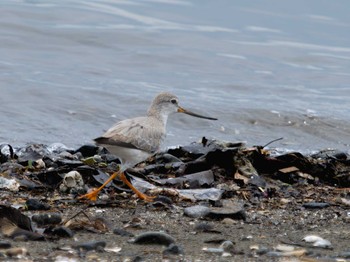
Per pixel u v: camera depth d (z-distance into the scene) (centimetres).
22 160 1232
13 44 2233
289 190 1159
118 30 2461
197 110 1780
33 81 1877
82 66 2111
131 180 1148
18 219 884
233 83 2100
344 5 3212
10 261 770
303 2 3241
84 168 1142
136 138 1098
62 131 1588
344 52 2597
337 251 874
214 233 928
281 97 1994
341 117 1822
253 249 866
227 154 1209
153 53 2311
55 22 2466
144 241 866
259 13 3019
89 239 873
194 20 2772
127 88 1919
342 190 1172
